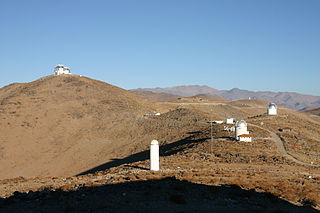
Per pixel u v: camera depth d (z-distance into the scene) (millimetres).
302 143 79625
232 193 26812
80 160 110375
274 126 103625
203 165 48312
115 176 38062
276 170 45500
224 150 64312
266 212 21141
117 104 175000
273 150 66375
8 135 132000
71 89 191750
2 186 36156
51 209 20953
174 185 29016
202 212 20516
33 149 122812
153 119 149000
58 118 153500
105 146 123750
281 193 28297
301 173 44000
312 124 124500
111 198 23750
